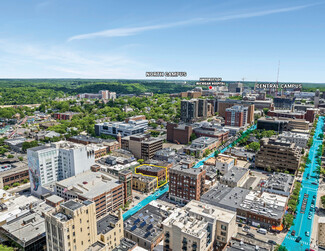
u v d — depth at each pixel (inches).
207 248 4968.0
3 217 6314.0
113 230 5536.4
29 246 5369.1
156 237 6087.6
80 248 4670.3
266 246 5383.9
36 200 7431.1
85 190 7455.7
